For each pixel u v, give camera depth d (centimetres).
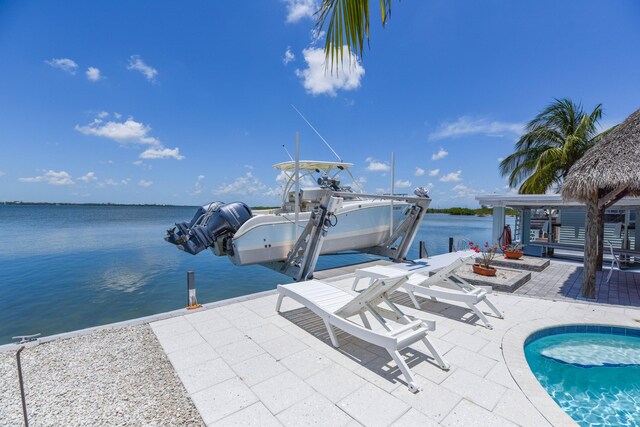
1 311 658
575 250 909
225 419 208
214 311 429
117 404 228
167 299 734
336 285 589
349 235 870
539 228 1355
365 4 142
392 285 316
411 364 280
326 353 305
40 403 230
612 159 468
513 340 331
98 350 315
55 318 620
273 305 455
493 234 1015
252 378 260
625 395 273
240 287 834
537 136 1431
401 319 316
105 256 1298
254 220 741
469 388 242
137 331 362
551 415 208
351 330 292
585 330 380
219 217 757
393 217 967
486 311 427
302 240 708
